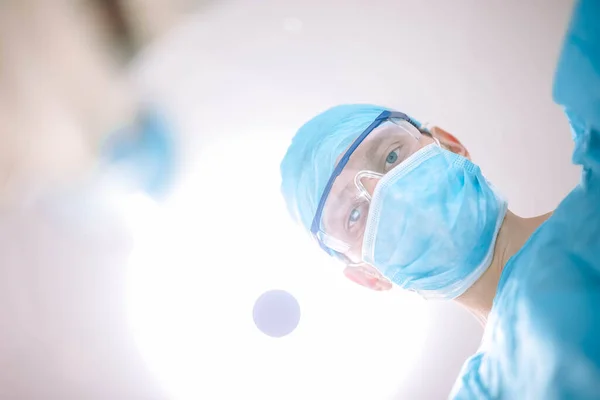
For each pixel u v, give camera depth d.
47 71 0.91
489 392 0.70
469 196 0.84
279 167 1.12
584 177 0.68
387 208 0.86
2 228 1.09
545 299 0.64
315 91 1.11
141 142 1.06
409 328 1.17
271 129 1.12
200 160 1.11
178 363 1.15
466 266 0.83
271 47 1.08
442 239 0.83
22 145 0.96
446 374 1.17
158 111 1.05
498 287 0.75
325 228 0.98
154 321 1.15
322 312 1.15
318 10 1.08
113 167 1.06
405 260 0.86
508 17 1.09
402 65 1.11
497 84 1.11
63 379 1.17
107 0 0.91
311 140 1.03
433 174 0.87
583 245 0.63
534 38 1.10
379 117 0.98
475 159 1.13
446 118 1.12
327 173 0.97
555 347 0.61
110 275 1.14
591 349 0.58
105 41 0.94
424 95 1.12
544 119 1.12
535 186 1.14
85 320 1.15
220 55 1.06
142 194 1.10
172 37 1.01
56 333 1.15
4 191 1.03
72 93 0.95
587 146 0.64
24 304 1.14
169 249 1.13
